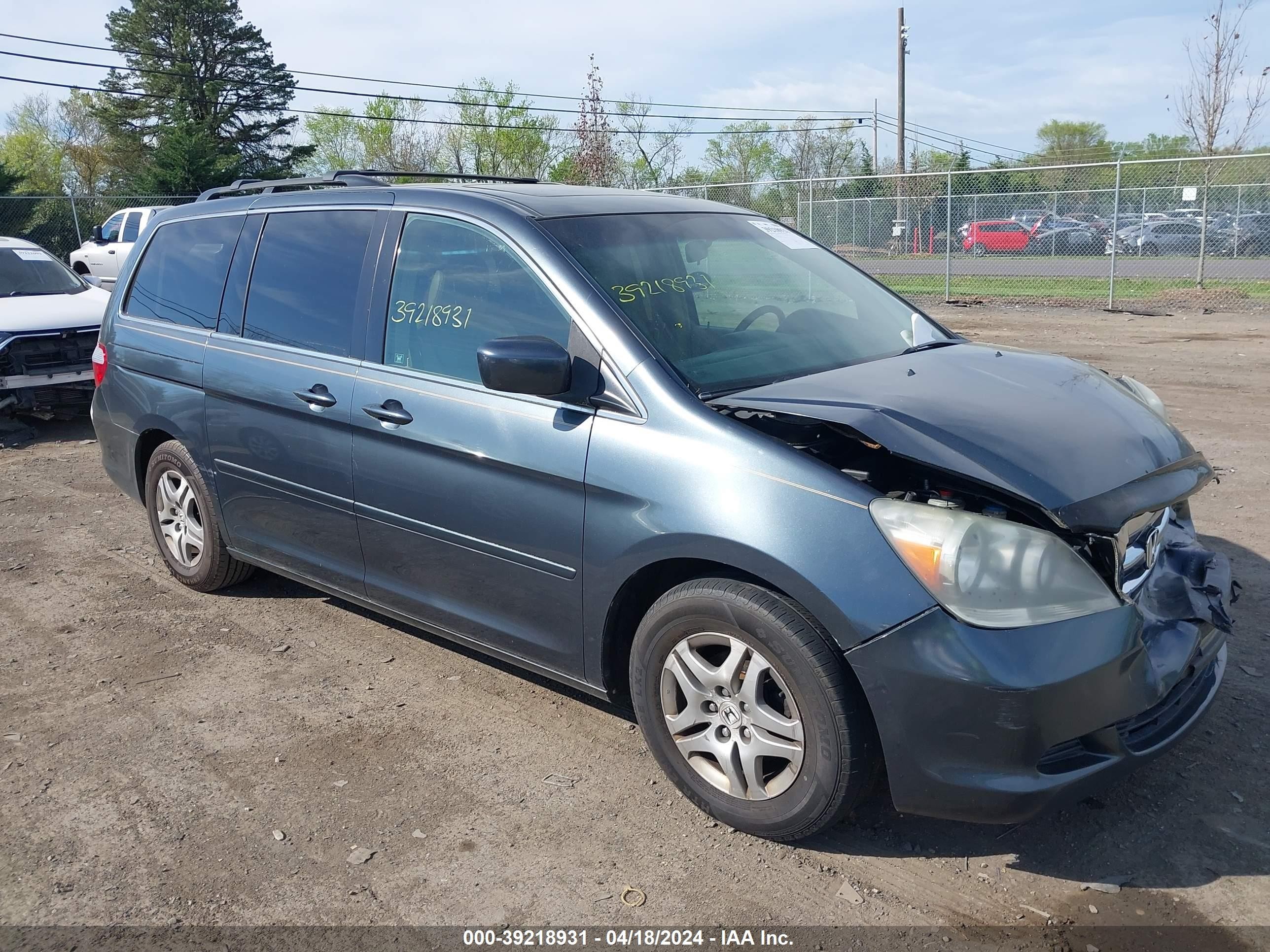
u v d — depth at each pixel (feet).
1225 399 28.48
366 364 12.44
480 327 11.46
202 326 14.96
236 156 133.28
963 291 63.93
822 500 8.89
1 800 10.81
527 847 9.84
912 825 10.03
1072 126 191.11
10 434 28.86
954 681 8.29
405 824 10.23
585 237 11.53
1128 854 9.48
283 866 9.63
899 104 121.90
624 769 11.15
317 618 15.49
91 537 19.62
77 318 28.53
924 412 9.45
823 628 8.93
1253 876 9.12
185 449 15.53
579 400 10.37
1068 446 9.25
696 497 9.41
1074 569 8.59
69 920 8.94
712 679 9.70
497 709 12.57
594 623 10.51
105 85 168.96
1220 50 70.64
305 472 13.29
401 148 159.74
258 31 171.83
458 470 11.35
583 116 73.05
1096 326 46.96
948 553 8.36
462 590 11.84
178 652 14.37
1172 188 56.85
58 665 14.06
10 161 196.44
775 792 9.48
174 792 10.87
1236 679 12.59
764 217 14.37
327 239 13.46
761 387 10.30
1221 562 10.36
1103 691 8.49
